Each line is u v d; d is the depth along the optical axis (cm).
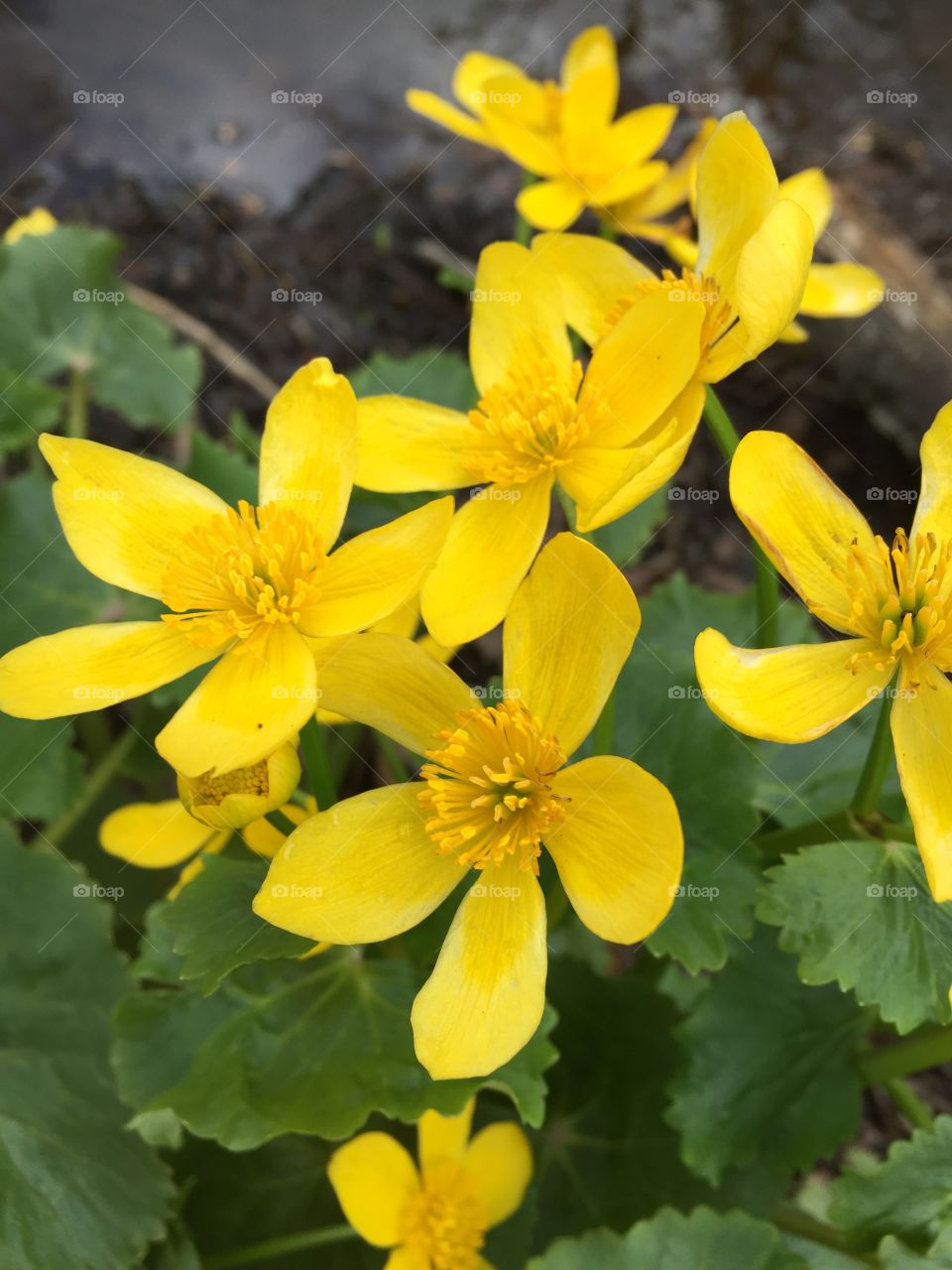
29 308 18
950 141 26
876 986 10
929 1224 11
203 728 9
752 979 12
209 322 24
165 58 27
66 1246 12
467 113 21
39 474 17
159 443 22
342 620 10
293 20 28
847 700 10
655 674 12
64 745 15
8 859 14
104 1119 12
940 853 9
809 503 10
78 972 13
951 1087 18
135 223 25
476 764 9
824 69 27
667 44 28
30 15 27
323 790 10
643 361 10
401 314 24
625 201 17
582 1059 13
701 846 11
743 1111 12
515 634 9
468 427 11
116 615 16
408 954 12
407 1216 12
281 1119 10
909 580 10
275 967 11
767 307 9
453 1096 10
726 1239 11
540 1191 13
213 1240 13
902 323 23
